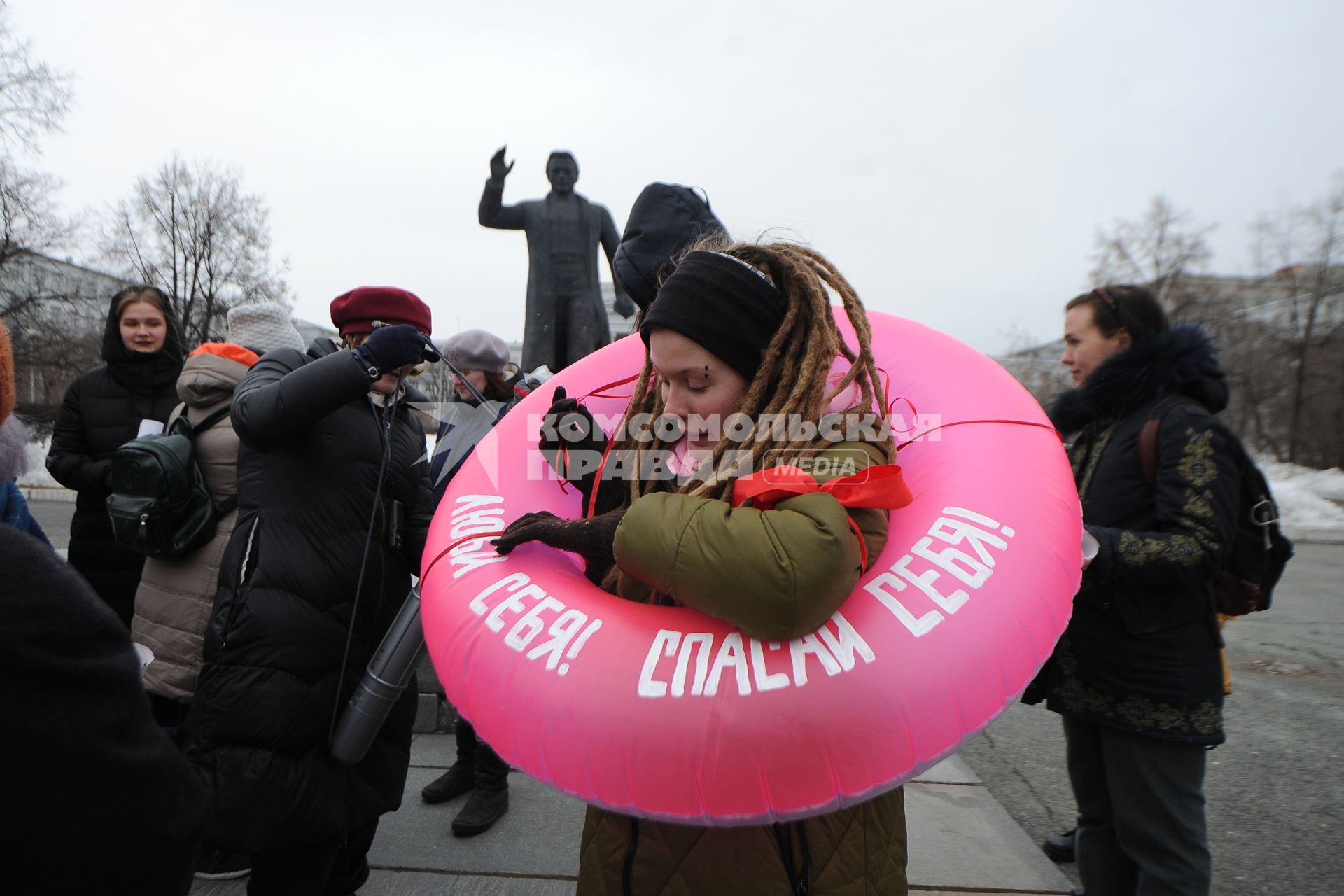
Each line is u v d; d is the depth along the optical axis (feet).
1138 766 5.96
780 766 3.00
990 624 3.34
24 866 2.18
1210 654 5.95
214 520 7.21
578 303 16.70
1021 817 9.97
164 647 7.21
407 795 10.00
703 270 3.66
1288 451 85.46
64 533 33.01
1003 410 4.46
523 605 3.78
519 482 5.01
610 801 3.15
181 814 2.47
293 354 6.81
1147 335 6.66
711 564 3.00
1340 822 9.84
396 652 5.86
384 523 6.62
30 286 68.90
